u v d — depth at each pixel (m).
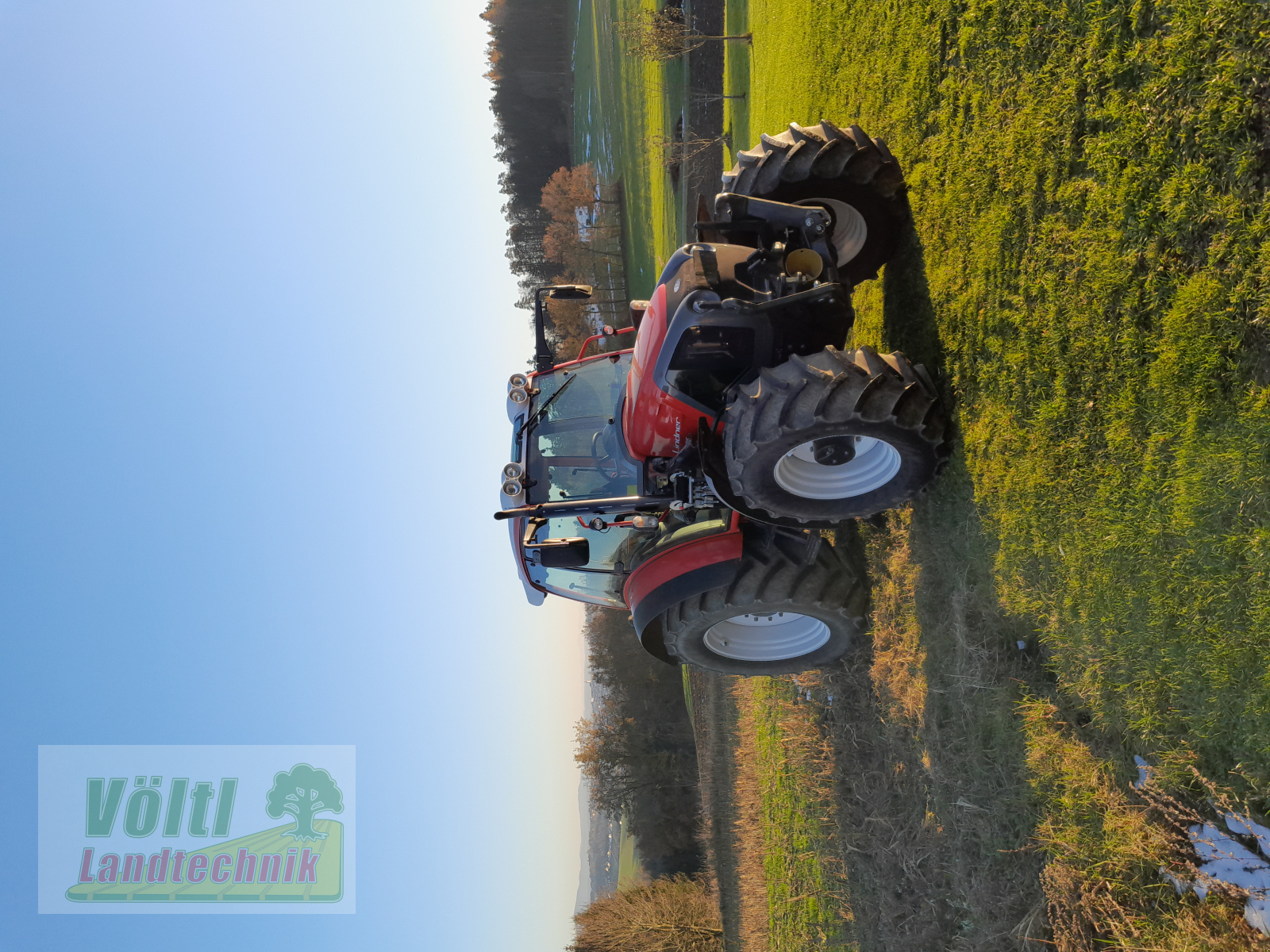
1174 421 2.54
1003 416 3.41
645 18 14.99
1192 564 2.53
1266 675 2.32
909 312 4.32
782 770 6.79
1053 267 3.07
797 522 4.16
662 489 4.27
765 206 4.02
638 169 23.58
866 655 5.10
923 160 4.21
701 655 5.14
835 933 5.59
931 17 4.10
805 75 6.79
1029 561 3.29
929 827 4.27
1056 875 3.25
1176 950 2.65
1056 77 3.05
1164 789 2.77
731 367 3.85
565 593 5.32
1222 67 2.33
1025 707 3.51
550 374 4.87
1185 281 2.49
